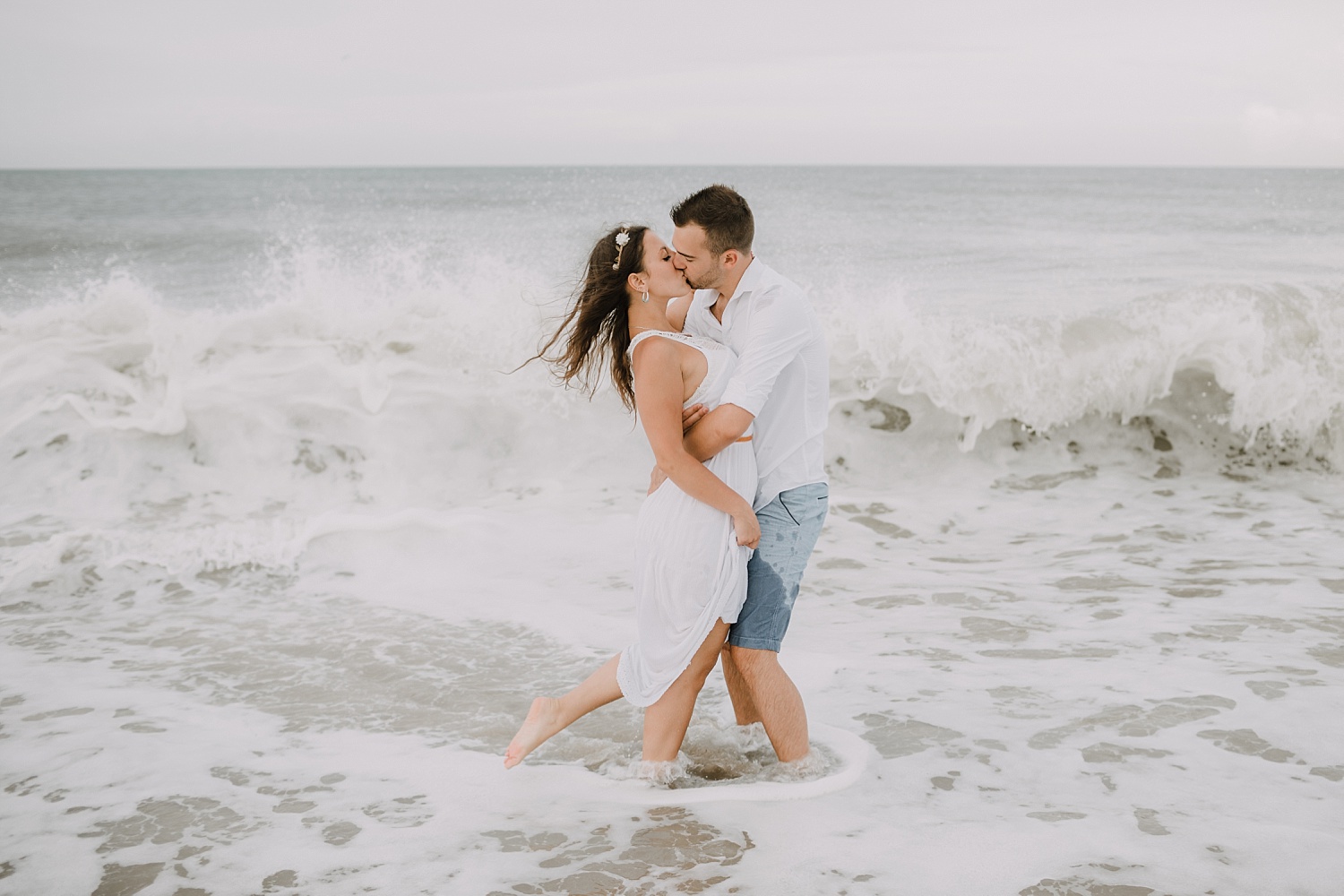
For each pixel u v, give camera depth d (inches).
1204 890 86.4
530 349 286.8
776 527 111.7
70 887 91.5
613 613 173.3
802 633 162.6
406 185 1743.4
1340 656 145.9
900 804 104.7
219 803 108.4
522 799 108.3
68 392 274.1
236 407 267.1
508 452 267.9
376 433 265.4
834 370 287.0
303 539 207.0
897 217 1085.8
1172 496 248.1
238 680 146.6
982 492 255.1
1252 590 178.2
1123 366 280.2
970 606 174.6
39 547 204.4
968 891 87.0
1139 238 869.8
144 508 239.1
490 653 156.0
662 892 88.0
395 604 179.3
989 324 294.7
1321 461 271.1
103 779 114.8
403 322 295.1
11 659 155.5
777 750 114.0
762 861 93.3
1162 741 118.9
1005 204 1253.7
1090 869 90.3
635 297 109.6
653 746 112.6
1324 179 1784.0
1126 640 155.1
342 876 92.4
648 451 271.4
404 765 118.0
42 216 1122.7
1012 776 110.7
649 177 1892.2
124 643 162.2
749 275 109.0
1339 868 89.7
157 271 710.5
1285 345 281.6
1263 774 109.9
